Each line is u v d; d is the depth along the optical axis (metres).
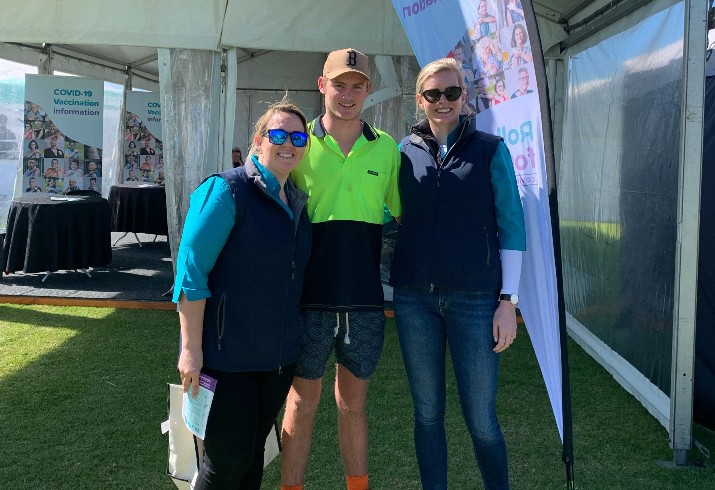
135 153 9.79
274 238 2.02
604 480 2.81
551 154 2.01
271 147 2.01
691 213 2.88
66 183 7.55
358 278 2.30
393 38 5.55
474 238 2.15
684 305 2.91
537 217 2.22
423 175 2.22
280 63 11.37
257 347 2.01
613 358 4.24
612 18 4.21
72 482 2.71
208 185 2.01
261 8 5.44
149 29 5.39
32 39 5.39
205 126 5.54
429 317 2.25
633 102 3.94
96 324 5.18
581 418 3.50
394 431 3.29
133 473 2.80
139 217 8.84
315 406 2.43
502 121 2.36
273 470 2.91
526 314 2.37
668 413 3.29
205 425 1.99
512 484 2.78
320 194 2.27
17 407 3.47
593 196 4.70
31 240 6.39
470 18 2.47
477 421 2.23
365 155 2.27
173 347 4.62
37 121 7.42
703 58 2.79
